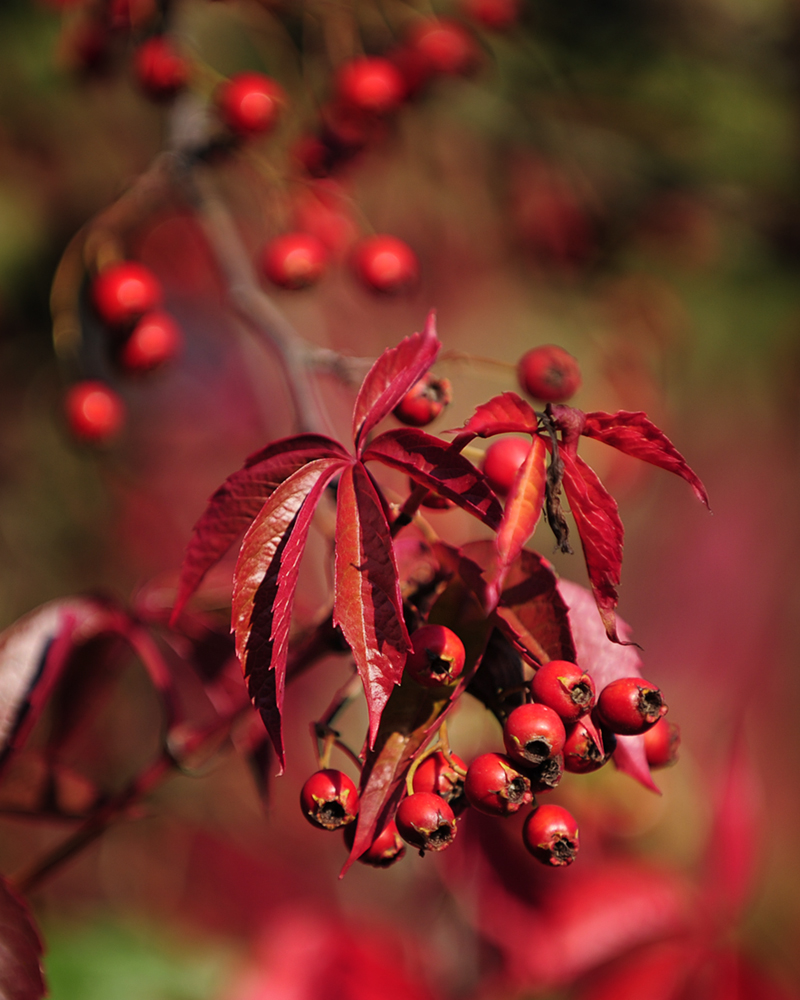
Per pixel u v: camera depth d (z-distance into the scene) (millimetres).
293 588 622
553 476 623
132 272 912
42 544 1624
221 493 643
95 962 868
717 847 872
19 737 719
